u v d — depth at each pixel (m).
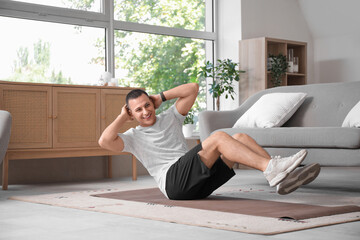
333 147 3.35
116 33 5.75
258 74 6.36
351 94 4.07
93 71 5.48
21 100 4.23
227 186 4.00
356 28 7.00
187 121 6.03
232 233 2.04
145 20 6.07
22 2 4.94
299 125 4.24
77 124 4.55
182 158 2.92
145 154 3.02
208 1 6.79
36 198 3.35
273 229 2.06
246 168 5.97
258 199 3.10
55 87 4.43
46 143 4.36
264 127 4.10
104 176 5.23
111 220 2.43
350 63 7.15
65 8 5.23
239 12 6.58
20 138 4.22
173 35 6.33
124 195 3.37
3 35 4.87
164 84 6.24
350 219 2.29
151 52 6.11
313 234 1.99
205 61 6.74
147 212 2.59
